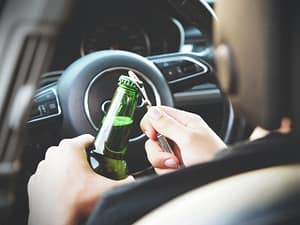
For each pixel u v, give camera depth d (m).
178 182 0.89
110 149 1.39
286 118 0.83
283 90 0.82
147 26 3.19
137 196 0.89
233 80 0.87
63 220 1.17
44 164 1.26
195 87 2.69
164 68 2.62
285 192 0.82
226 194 0.82
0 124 0.92
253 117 0.86
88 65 2.24
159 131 1.38
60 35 0.87
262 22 0.81
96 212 0.90
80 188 1.20
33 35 0.85
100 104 2.23
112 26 3.13
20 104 0.90
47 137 2.26
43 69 0.89
